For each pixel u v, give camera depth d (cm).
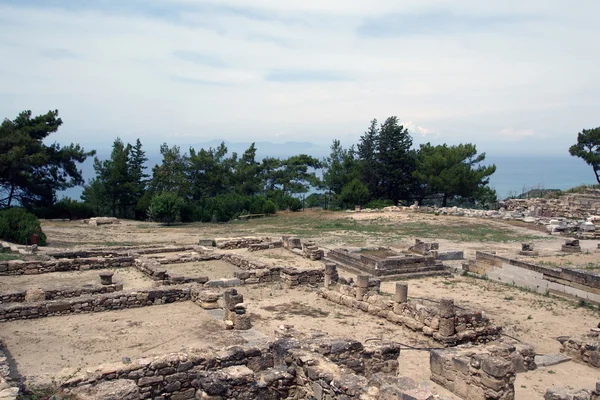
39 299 2064
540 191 7775
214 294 2109
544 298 2589
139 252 3419
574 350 1716
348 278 2731
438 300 2489
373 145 8925
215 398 1110
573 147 7212
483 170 7319
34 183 5891
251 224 5919
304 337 1634
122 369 1212
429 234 4897
